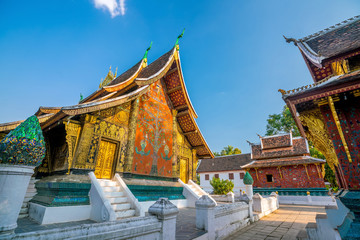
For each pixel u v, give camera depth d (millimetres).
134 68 14391
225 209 5391
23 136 2154
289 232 5645
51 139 8055
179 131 12172
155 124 10219
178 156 11414
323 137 5184
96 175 7031
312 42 7309
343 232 3809
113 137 7793
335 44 6160
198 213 4645
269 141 22906
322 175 17547
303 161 18328
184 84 11398
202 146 12672
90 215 5645
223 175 32875
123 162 7980
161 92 11383
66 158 6301
